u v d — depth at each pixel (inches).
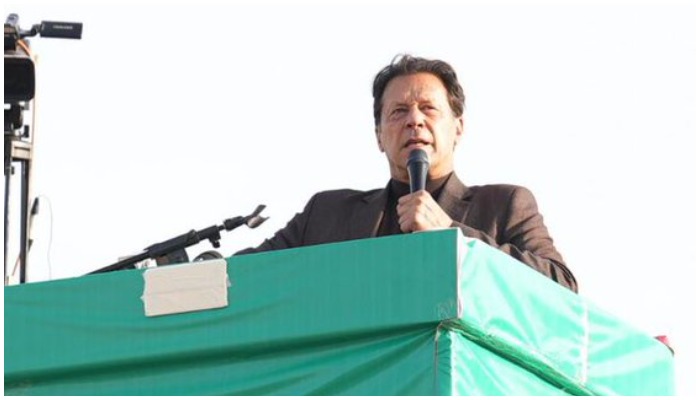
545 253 451.2
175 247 462.3
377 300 382.0
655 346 445.7
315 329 387.2
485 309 382.9
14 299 417.4
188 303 400.8
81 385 411.5
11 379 417.1
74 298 413.1
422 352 378.0
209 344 396.8
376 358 382.3
